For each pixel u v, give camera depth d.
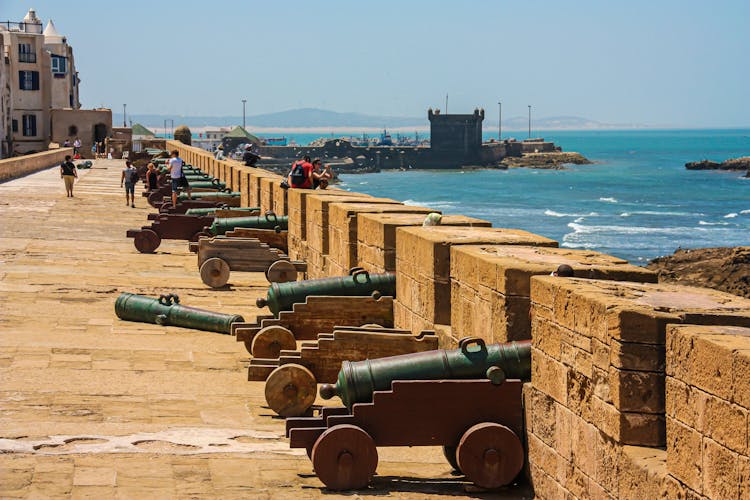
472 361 16.89
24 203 68.06
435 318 21.50
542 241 21.17
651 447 13.52
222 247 41.09
